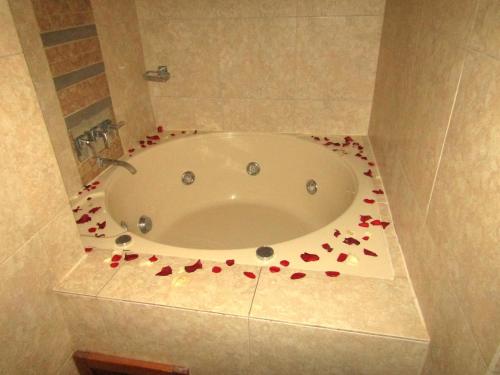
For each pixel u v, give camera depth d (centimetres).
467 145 73
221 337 106
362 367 101
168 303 105
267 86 213
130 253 124
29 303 103
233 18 198
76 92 157
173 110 230
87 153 165
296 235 196
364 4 184
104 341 120
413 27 122
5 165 92
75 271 117
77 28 155
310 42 198
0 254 93
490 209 63
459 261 75
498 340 59
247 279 111
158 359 118
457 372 74
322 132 220
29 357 105
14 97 93
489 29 66
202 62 213
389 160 150
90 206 151
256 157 223
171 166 211
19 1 127
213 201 225
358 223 136
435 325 88
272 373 110
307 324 97
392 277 111
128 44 197
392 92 150
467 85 75
